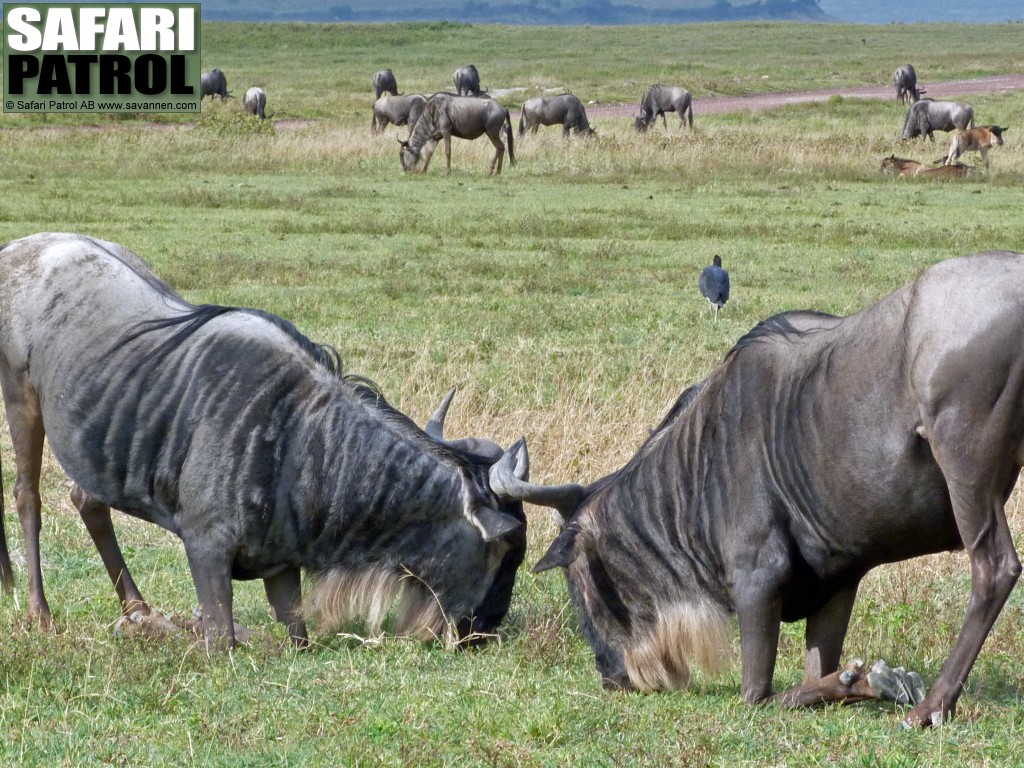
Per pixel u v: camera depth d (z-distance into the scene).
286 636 23.45
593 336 48.94
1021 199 94.50
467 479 22.09
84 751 17.31
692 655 20.19
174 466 22.09
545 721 18.31
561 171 113.75
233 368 22.08
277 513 22.06
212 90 179.25
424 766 16.94
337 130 140.75
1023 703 19.59
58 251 23.34
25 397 23.45
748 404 19.27
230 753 17.33
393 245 72.31
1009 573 17.25
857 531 18.58
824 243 73.44
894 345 17.70
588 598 20.73
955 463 17.05
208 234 74.56
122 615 23.19
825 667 20.31
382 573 22.58
